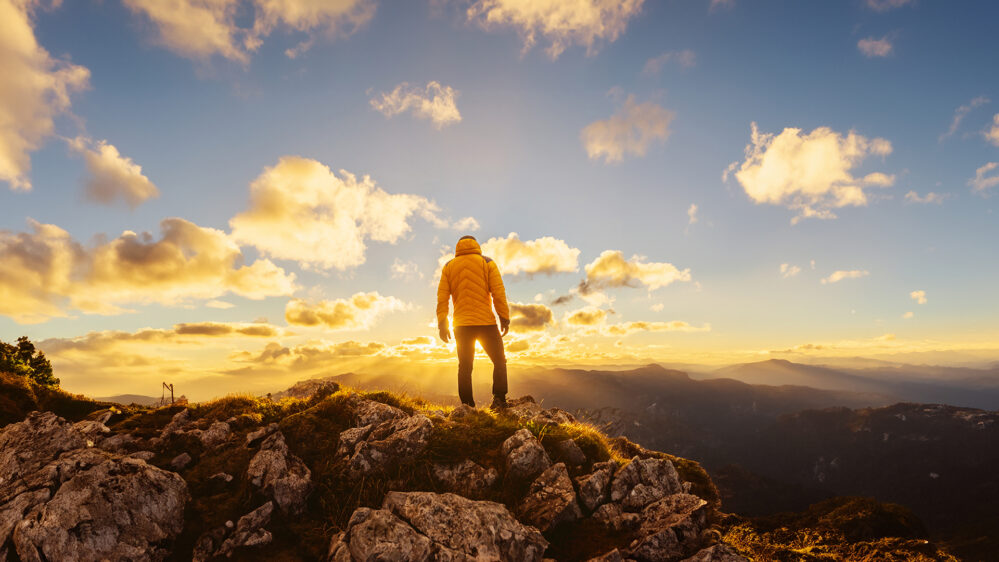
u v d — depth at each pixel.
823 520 7.45
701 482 8.09
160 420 7.33
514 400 9.56
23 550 4.05
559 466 6.00
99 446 5.93
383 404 7.30
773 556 5.85
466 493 5.70
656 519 5.54
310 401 8.03
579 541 5.27
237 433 6.51
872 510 7.39
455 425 6.75
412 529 4.51
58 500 4.37
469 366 8.80
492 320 8.88
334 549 4.40
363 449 5.84
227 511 4.98
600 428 9.30
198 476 5.52
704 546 5.02
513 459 6.01
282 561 4.55
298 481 5.34
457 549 4.44
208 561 4.45
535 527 5.27
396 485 5.69
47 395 12.95
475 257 8.97
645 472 6.40
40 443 5.21
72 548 4.11
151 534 4.47
